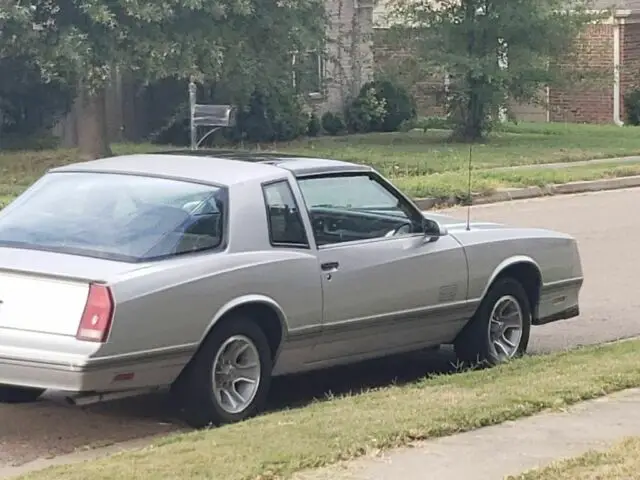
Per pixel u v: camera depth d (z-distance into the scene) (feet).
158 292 22.65
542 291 30.76
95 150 81.76
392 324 27.32
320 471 19.35
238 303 23.99
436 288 28.07
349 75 116.57
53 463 22.11
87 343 21.95
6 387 24.88
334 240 26.30
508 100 107.96
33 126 93.76
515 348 30.30
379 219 27.48
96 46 74.38
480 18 99.19
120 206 24.70
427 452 20.58
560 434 21.86
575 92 124.06
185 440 21.59
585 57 120.98
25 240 24.12
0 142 91.61
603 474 18.75
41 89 91.25
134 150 91.35
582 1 101.40
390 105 117.39
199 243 23.97
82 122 81.87
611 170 77.25
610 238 52.70
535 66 98.63
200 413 23.79
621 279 42.96
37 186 26.11
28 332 22.34
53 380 22.13
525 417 23.09
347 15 115.24
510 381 26.23
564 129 117.91
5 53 76.13
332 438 21.01
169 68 75.77
